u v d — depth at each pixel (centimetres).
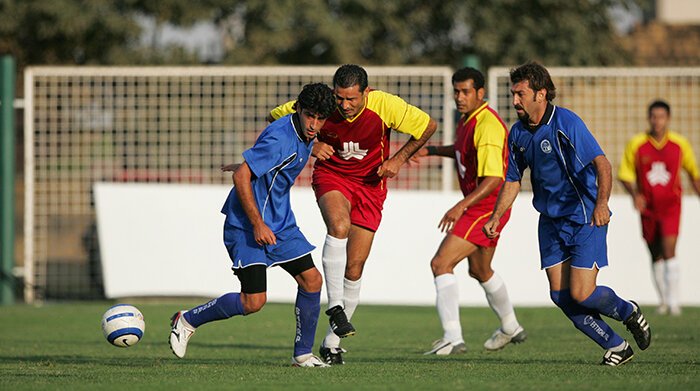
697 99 5109
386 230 4856
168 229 4909
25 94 5041
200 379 2238
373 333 3831
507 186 2573
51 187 5103
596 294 2484
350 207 2880
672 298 4488
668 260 4503
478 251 3159
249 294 2447
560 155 2459
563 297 2538
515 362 2703
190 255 4903
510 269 4872
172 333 2517
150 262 4900
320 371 2427
